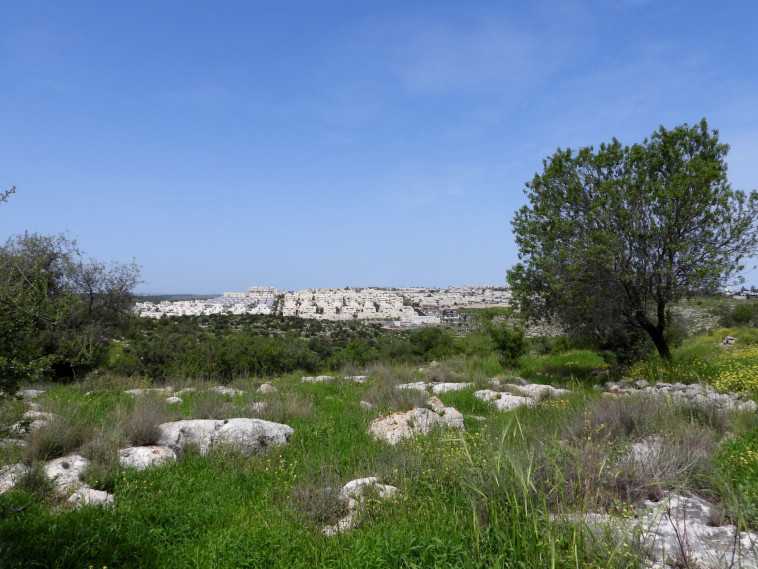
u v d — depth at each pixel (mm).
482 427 7512
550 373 17797
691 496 4688
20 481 5445
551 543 3299
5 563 3793
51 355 4438
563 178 15133
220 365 17250
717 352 18516
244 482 6090
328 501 5062
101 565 4008
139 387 14055
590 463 4977
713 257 13219
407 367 18922
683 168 13711
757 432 7062
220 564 4035
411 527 4215
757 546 3695
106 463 6355
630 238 13727
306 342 27406
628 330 16938
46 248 17734
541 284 15289
